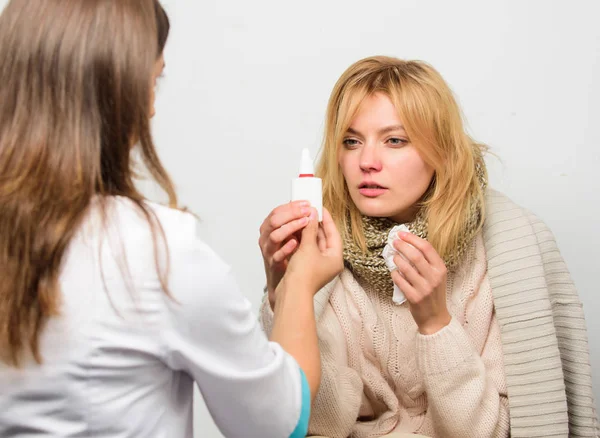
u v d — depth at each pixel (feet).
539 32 4.92
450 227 3.56
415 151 3.50
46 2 2.07
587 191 4.99
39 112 2.03
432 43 5.08
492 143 5.06
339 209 3.83
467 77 5.05
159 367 2.13
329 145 3.76
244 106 5.43
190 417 2.33
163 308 2.06
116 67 2.08
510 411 3.54
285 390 2.22
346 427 3.65
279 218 3.02
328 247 2.99
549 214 5.05
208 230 5.57
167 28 2.44
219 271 2.11
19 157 2.01
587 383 3.76
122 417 2.07
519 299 3.59
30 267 1.98
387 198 3.51
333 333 3.80
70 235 2.01
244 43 5.37
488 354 3.70
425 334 3.44
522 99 4.99
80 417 2.04
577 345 3.78
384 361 3.82
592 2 4.84
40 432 2.05
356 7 5.18
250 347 2.16
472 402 3.41
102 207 2.08
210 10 5.38
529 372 3.52
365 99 3.50
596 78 4.89
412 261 3.26
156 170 2.21
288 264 2.92
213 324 2.10
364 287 3.93
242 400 2.17
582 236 5.02
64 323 2.00
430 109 3.46
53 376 2.01
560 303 3.82
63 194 2.01
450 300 3.74
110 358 2.02
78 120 2.04
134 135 2.18
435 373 3.42
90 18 2.06
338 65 5.25
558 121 4.97
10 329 1.99
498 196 3.93
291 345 2.50
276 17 5.32
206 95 5.46
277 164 5.44
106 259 2.03
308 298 2.68
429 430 3.78
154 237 2.05
